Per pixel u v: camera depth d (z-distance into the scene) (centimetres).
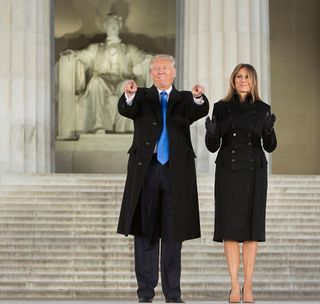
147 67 6006
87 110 5997
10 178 3781
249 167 2092
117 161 5969
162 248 2036
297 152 6256
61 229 3506
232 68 4503
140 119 2056
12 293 3188
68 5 6291
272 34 6322
